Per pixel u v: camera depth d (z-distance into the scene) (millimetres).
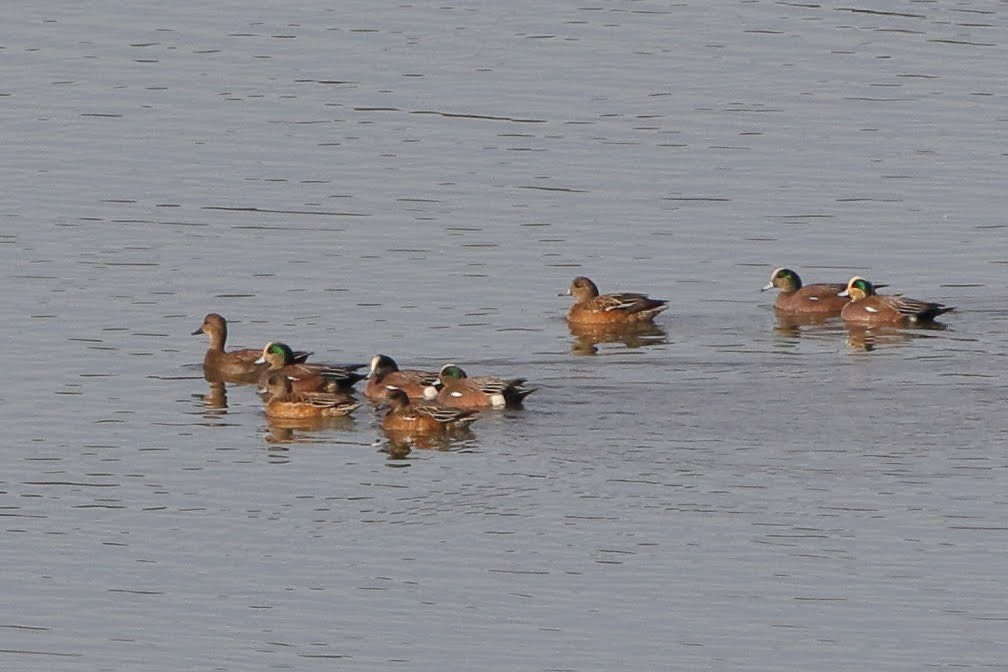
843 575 27094
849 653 25094
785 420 32500
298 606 26531
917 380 34594
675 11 58781
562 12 58625
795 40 56156
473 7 59031
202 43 55781
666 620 26000
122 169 46938
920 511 28922
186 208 44594
